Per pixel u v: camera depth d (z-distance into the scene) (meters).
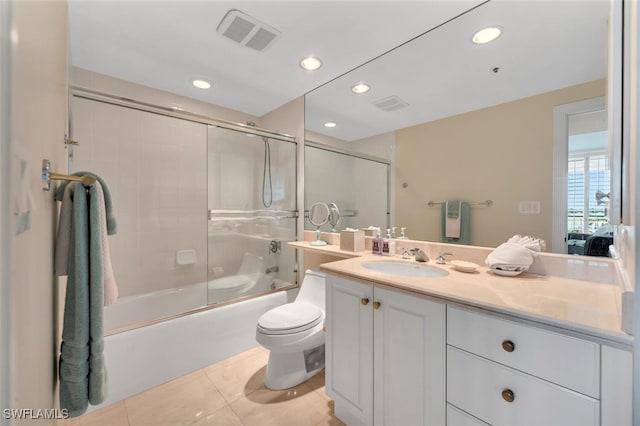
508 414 0.83
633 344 0.62
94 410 1.44
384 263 1.59
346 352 1.34
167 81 2.15
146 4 1.31
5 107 0.28
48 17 0.60
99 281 0.83
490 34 1.36
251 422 1.38
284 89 2.29
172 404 1.51
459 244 1.50
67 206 0.81
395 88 1.75
